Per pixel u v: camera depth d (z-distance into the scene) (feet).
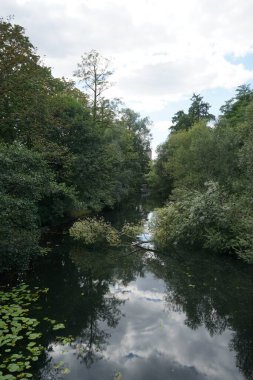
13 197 27.76
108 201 79.20
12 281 30.76
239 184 49.47
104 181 70.74
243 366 18.57
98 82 78.28
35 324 21.76
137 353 19.86
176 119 148.66
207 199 43.86
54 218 56.65
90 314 25.09
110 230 51.31
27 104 44.47
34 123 45.78
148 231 52.26
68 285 31.01
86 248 45.44
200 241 45.16
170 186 126.31
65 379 16.97
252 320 24.54
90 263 39.04
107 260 40.57
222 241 41.01
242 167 49.80
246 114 66.85
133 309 26.45
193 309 26.53
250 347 20.74
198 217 43.09
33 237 30.78
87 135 61.52
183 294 29.73
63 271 35.27
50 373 17.44
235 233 39.37
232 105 114.93
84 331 22.31
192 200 47.26
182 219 46.16
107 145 81.46
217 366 18.60
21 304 25.27
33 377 16.93
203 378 17.43
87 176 61.87
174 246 46.21
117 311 25.95
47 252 42.37
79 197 62.39
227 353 20.04
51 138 57.47
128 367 18.26
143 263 39.55
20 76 41.06
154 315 25.41
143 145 161.58
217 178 62.75
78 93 81.15
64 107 61.26
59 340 20.80
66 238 50.24
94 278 33.88
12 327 20.80
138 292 30.35
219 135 67.67
